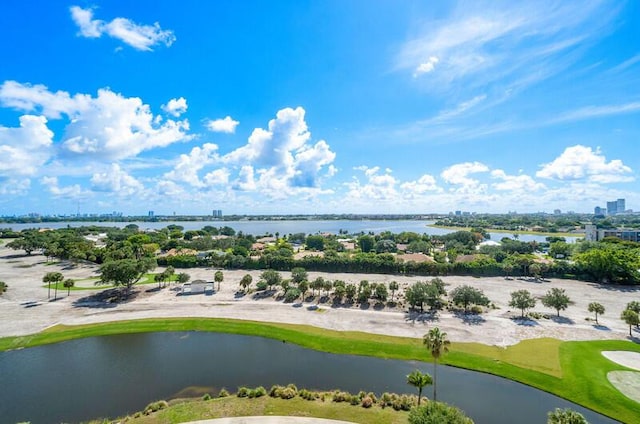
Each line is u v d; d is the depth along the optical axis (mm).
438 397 33219
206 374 38000
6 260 113750
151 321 54188
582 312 57594
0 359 41875
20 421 29266
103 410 31016
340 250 146625
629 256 79000
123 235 167625
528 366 38781
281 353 43594
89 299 66562
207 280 81062
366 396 32031
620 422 29656
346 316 56312
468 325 51719
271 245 157625
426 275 89000
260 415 29359
